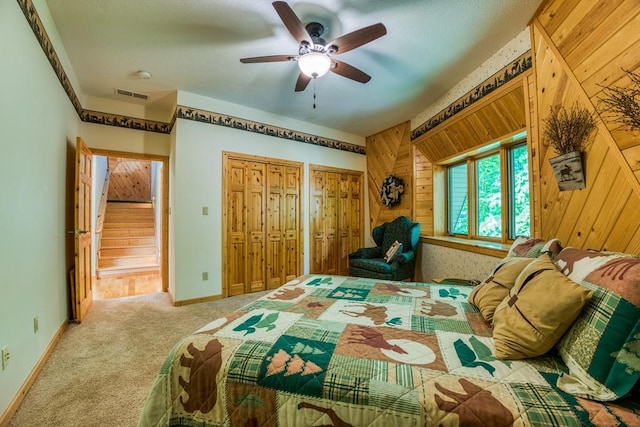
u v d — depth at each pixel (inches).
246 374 39.5
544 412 30.1
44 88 84.5
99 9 82.1
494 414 30.5
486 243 123.5
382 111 159.3
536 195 84.5
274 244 165.6
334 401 35.2
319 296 70.9
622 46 55.9
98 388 70.7
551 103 77.1
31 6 72.8
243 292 153.6
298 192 175.8
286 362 39.8
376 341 45.7
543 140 80.7
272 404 37.5
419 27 88.6
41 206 83.4
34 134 77.5
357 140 206.4
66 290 110.7
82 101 137.5
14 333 64.5
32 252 76.3
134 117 152.6
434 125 144.7
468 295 71.3
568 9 70.1
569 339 38.5
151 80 124.8
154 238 249.1
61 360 84.0
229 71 117.0
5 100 61.4
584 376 34.2
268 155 163.0
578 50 67.3
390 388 34.7
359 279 89.5
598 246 62.7
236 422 38.6
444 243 138.5
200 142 140.6
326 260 188.9
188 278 137.2
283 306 62.9
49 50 86.7
